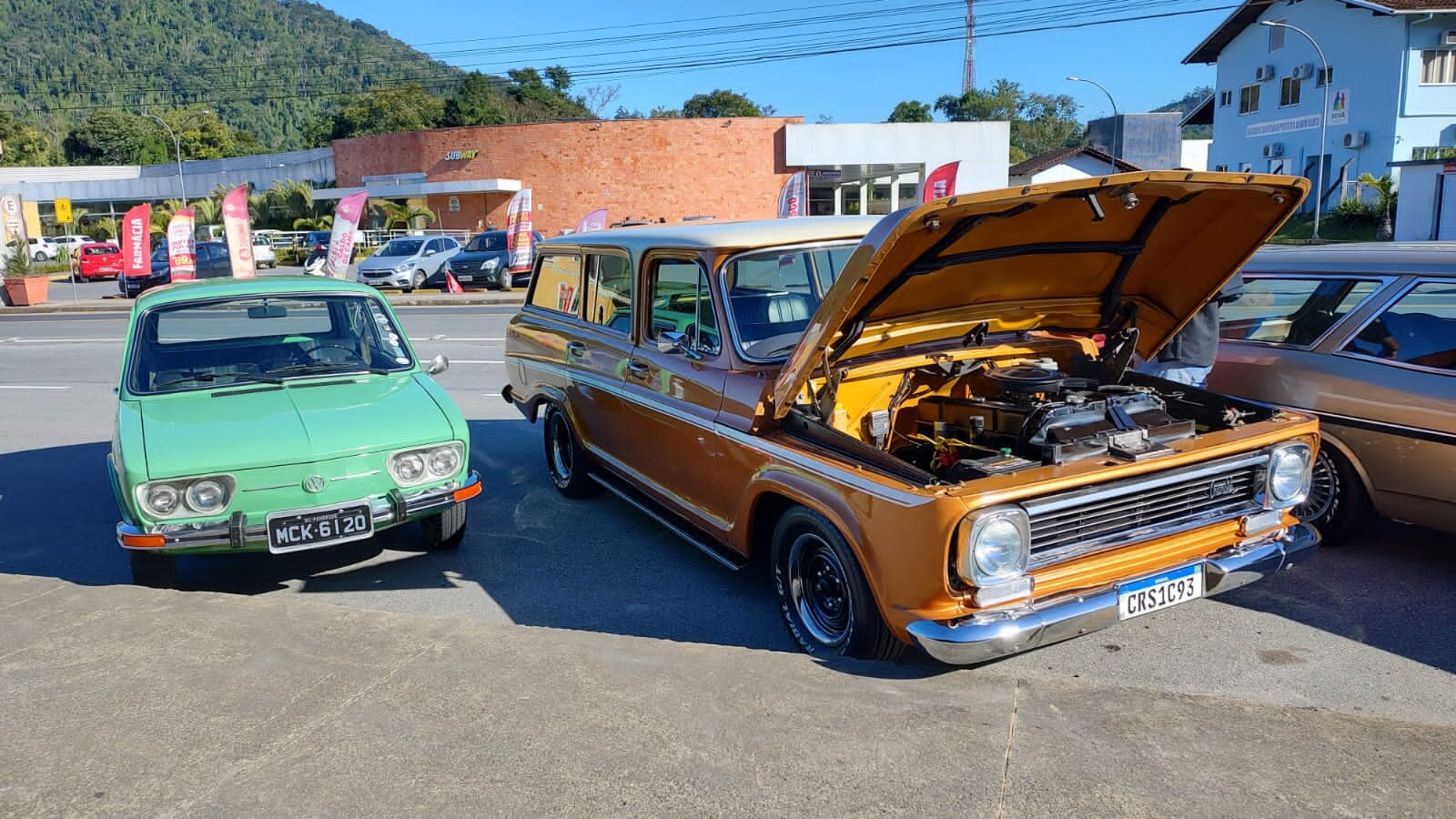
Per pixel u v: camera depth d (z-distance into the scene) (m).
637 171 38.06
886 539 3.38
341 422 5.00
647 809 2.76
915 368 4.33
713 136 37.22
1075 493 3.37
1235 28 40.97
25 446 9.02
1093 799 2.74
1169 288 4.64
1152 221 4.00
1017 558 3.26
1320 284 5.14
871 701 3.38
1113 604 3.42
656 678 3.60
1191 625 4.38
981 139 35.50
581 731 3.21
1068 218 3.84
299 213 46.41
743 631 4.53
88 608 4.39
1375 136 34.44
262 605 4.42
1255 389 5.23
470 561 5.56
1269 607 4.52
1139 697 3.38
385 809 2.79
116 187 57.38
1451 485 4.47
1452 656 3.97
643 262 5.23
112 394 11.90
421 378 5.91
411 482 5.02
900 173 37.78
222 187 49.06
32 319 22.69
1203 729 3.13
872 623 3.67
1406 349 4.71
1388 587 4.67
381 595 5.08
